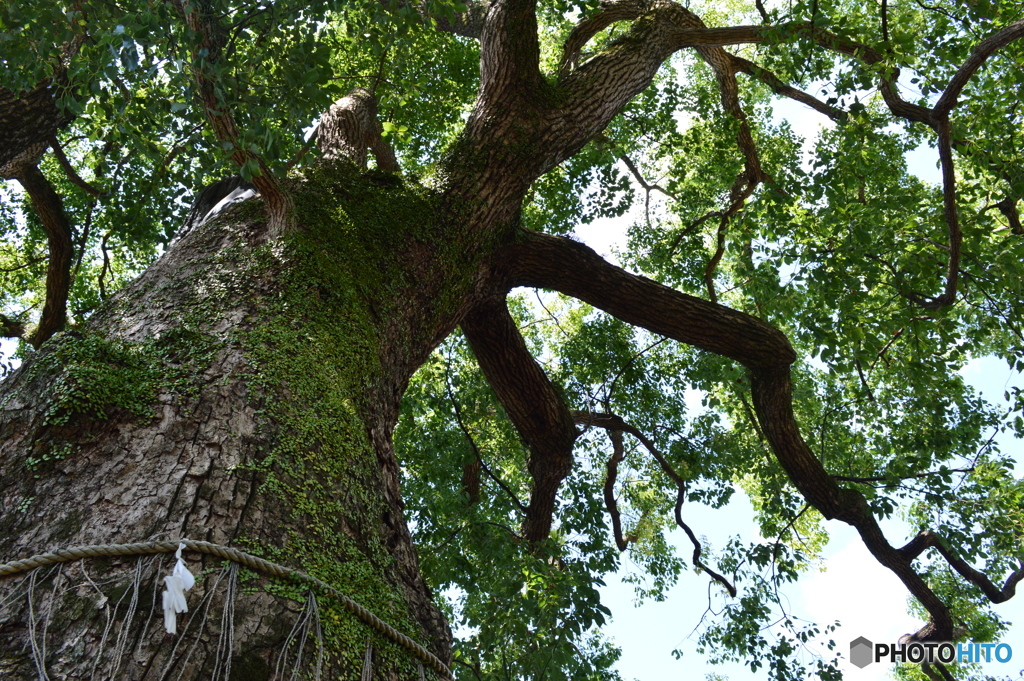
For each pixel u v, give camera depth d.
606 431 9.98
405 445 8.25
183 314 3.24
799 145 10.55
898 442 8.88
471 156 5.31
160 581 2.02
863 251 7.43
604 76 6.24
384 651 2.25
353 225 4.30
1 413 2.60
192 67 3.28
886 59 6.24
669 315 6.73
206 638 1.91
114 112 3.79
